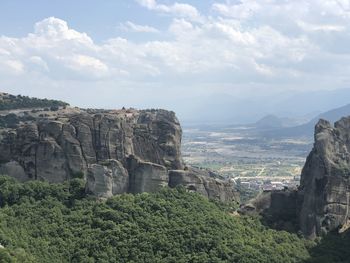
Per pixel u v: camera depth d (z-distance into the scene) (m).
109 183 171.38
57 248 144.88
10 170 183.00
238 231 163.25
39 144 183.38
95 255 143.50
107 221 154.75
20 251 132.88
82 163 181.75
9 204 168.50
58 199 169.50
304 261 160.88
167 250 147.00
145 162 181.00
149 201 165.62
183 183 183.38
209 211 169.75
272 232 175.88
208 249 149.12
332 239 178.88
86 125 185.38
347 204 187.00
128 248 146.38
